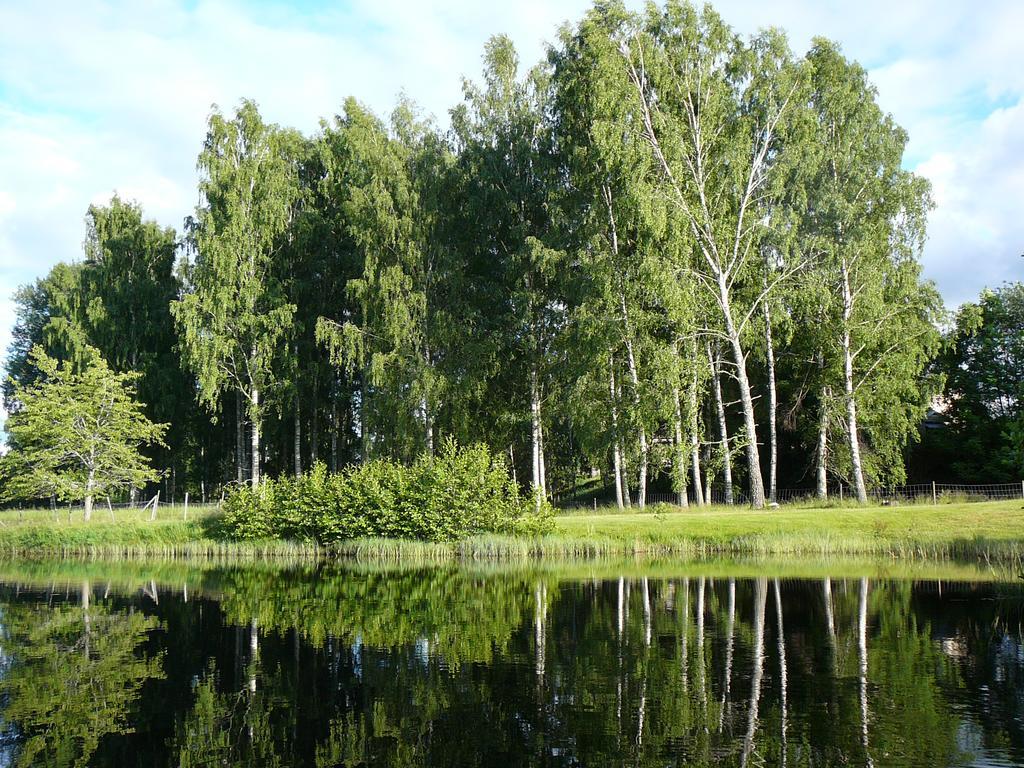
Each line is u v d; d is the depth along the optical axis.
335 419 45.34
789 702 9.90
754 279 33.50
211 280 37.47
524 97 37.72
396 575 23.84
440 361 35.62
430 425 35.09
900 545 24.00
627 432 30.86
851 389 32.47
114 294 45.19
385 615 16.55
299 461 41.03
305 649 13.49
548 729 9.09
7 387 64.12
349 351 34.72
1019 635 13.38
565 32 33.31
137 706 10.41
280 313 37.66
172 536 31.98
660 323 31.36
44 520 35.62
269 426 44.22
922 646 12.70
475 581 21.62
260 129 40.28
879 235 31.80
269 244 39.53
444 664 12.17
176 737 9.19
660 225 27.83
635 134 29.53
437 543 28.66
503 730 9.11
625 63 30.56
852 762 7.92
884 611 15.55
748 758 8.07
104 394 37.28
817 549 24.78
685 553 25.97
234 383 40.16
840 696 10.12
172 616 17.03
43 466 36.06
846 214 31.12
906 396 32.66
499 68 37.19
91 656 13.29
